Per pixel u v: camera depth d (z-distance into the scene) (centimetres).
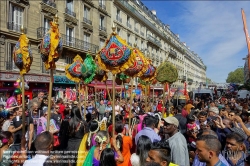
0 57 1559
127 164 416
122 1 3303
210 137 251
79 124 483
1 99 1330
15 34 1653
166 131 390
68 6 2264
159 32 4941
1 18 1567
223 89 5047
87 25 2488
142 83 1062
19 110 555
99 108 1171
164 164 270
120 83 1095
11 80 1523
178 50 6744
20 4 1702
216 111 624
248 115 651
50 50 468
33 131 561
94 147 392
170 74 898
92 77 858
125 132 521
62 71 2050
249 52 492
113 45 540
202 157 250
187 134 534
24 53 493
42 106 732
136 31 3850
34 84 1709
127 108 1040
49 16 1978
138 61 720
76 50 2198
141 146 338
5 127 554
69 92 1814
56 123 589
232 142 329
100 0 2830
